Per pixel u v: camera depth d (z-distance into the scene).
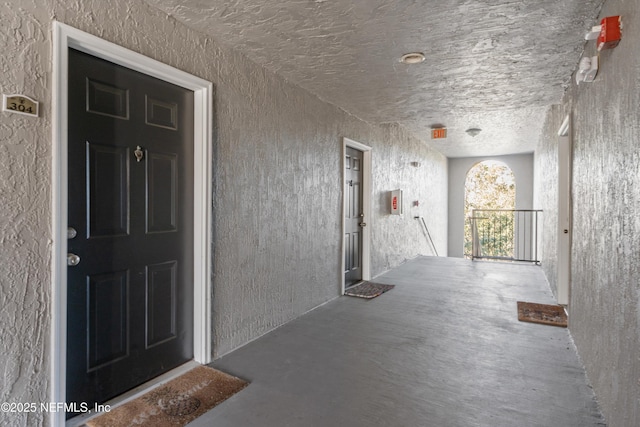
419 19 2.26
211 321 2.54
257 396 2.11
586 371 2.39
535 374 2.39
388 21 2.29
